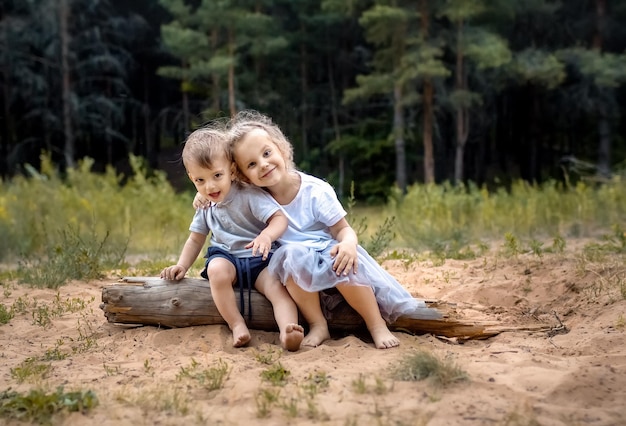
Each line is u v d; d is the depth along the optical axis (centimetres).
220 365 371
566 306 514
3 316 518
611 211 1142
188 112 3634
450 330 448
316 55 3725
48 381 360
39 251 980
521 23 3203
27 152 3434
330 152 3628
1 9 3262
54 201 1291
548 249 753
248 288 439
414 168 3828
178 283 456
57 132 3481
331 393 324
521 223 1096
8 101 3269
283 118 3584
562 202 1198
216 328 443
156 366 382
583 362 363
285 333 399
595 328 441
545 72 2852
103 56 3212
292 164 457
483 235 1074
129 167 3769
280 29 3434
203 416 301
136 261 920
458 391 322
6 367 396
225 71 3031
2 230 1030
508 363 368
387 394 320
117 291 457
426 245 972
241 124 440
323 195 442
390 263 753
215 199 429
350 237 429
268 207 426
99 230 1174
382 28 2831
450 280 637
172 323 454
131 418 302
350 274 417
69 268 699
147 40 3644
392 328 448
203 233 467
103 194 1410
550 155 3847
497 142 3994
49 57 3238
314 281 411
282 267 421
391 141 3400
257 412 301
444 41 2809
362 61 3781
